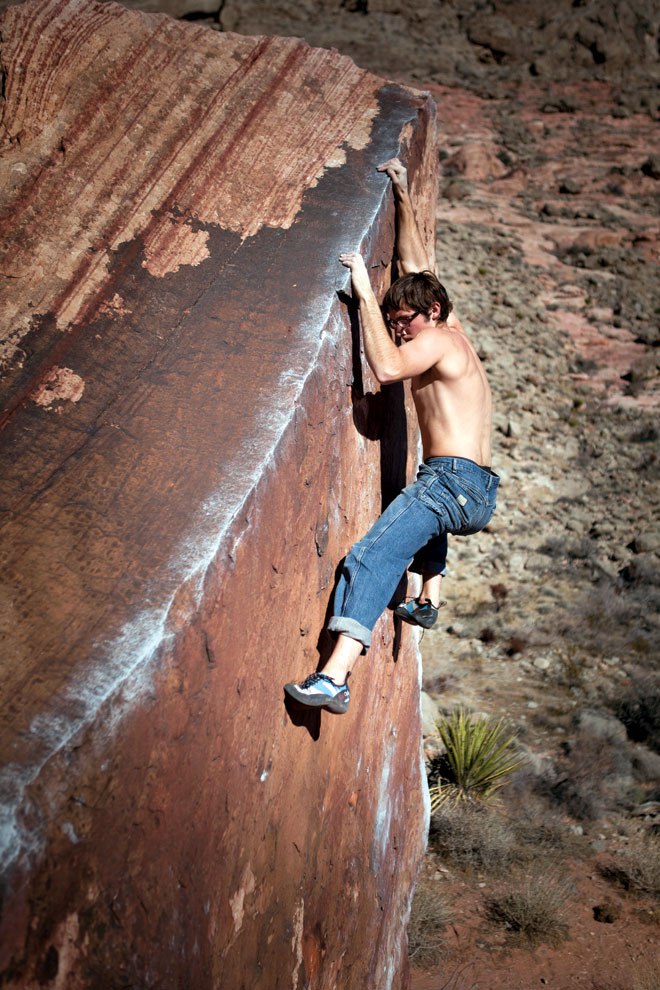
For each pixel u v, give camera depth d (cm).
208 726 245
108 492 259
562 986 629
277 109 418
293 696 294
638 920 698
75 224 341
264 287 334
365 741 402
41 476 261
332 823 353
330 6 5250
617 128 4184
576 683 1020
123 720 210
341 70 463
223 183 375
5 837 179
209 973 244
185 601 234
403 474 456
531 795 834
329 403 325
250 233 358
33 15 386
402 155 418
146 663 218
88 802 198
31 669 212
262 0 5162
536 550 1321
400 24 5125
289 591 298
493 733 833
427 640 1098
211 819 247
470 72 4800
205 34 437
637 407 1870
